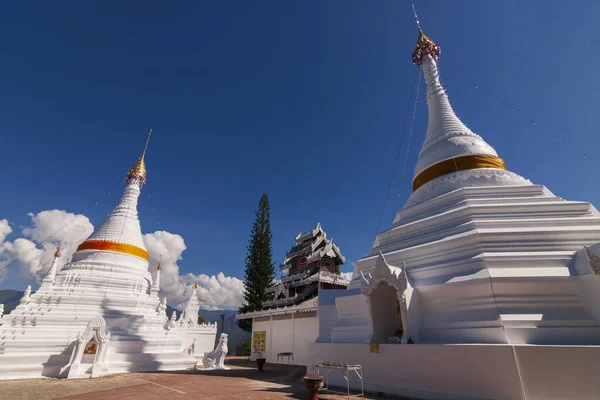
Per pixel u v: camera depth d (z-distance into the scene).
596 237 10.42
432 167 16.66
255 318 29.88
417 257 12.92
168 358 19.61
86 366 15.72
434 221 13.76
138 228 25.27
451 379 8.92
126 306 20.62
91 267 21.05
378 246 15.85
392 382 10.30
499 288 9.69
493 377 8.16
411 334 10.56
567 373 7.45
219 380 14.41
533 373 7.71
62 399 10.18
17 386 12.62
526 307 9.35
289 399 9.95
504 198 13.23
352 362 11.77
